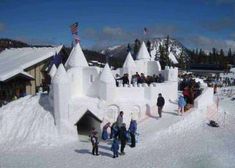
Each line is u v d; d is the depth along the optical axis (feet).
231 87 193.77
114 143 70.54
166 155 71.67
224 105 124.06
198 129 88.58
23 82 115.44
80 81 95.25
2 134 84.53
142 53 125.59
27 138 82.12
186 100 102.53
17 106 93.66
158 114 95.25
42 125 85.30
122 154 72.18
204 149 75.41
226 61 436.35
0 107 97.35
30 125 85.97
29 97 101.55
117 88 94.27
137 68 122.83
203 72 325.01
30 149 77.51
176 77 110.22
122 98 94.79
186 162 68.03
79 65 95.71
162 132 84.33
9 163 68.23
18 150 77.00
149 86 97.50
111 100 91.09
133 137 76.13
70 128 84.99
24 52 135.03
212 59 473.67
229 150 75.46
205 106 102.47
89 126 93.81
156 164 66.80
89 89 95.14
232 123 97.19
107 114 90.63
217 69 326.85
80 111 86.58
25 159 70.74
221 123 95.76
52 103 90.07
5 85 109.91
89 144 80.84
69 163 67.82
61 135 83.82
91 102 88.74
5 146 79.46
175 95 108.99
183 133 85.46
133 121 77.82
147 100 96.78
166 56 155.02
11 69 111.45
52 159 70.49
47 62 123.13
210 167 65.77
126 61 121.08
